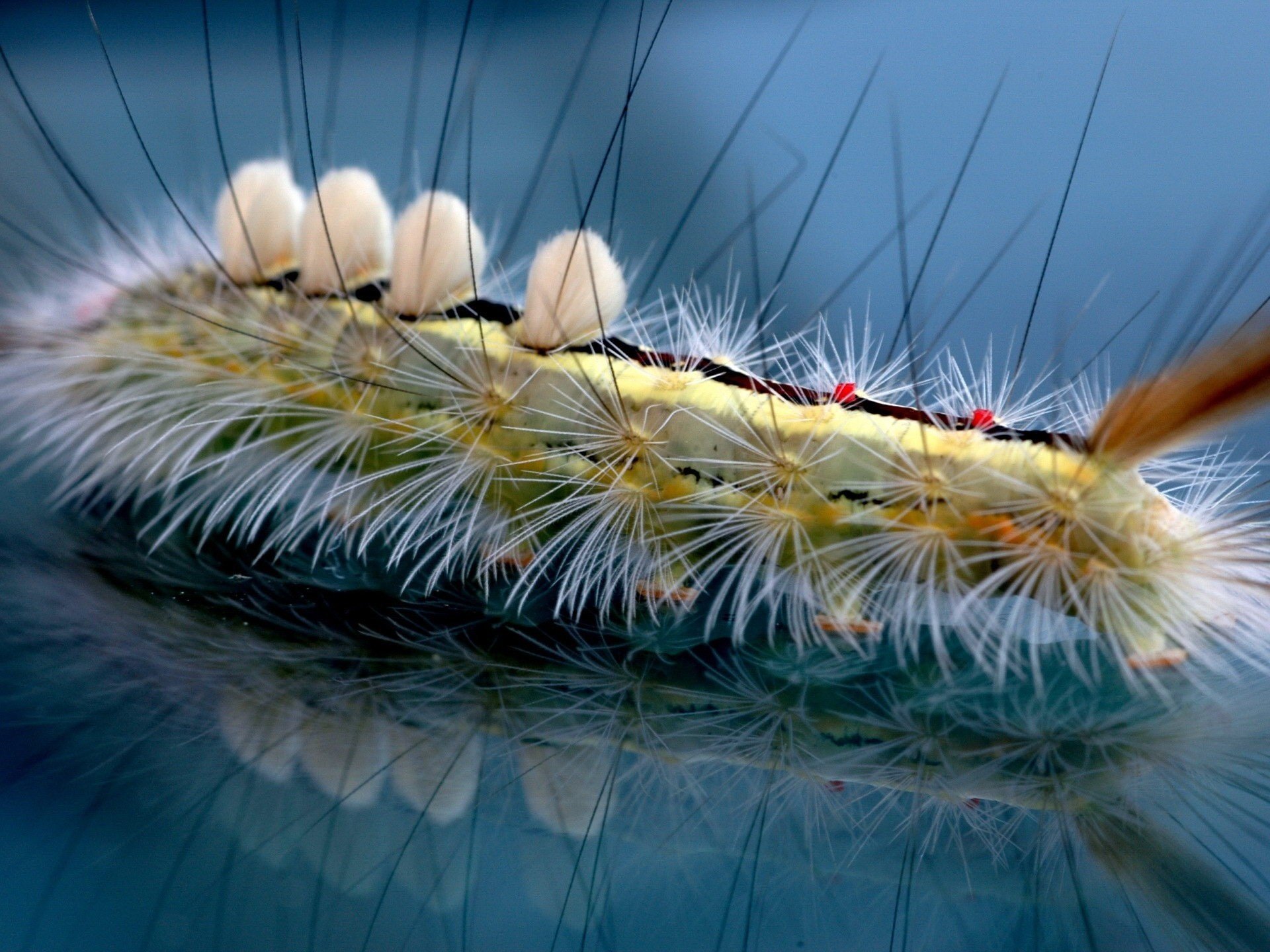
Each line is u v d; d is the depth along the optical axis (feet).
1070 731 0.17
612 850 0.16
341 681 0.17
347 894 0.15
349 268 0.20
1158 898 0.15
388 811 0.16
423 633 0.18
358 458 0.19
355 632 0.18
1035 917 0.15
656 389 0.18
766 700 0.17
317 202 0.20
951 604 0.18
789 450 0.18
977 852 0.16
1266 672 0.18
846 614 0.18
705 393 0.18
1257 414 0.17
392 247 0.20
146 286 0.21
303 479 0.20
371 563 0.19
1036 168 0.26
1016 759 0.17
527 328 0.19
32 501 0.20
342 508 0.20
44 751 0.16
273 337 0.20
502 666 0.18
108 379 0.20
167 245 0.22
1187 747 0.17
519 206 0.26
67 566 0.19
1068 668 0.18
